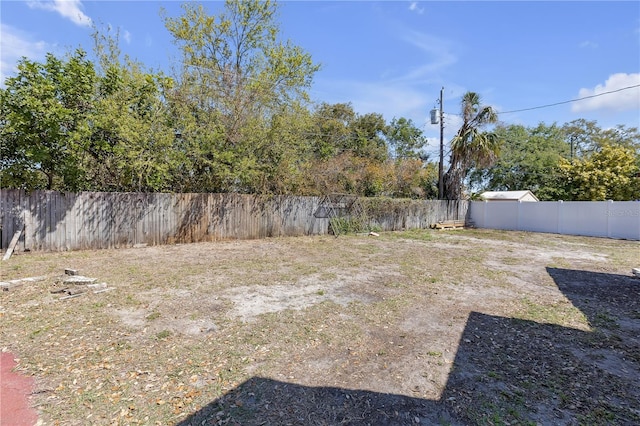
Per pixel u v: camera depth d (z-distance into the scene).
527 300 4.88
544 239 12.59
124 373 2.66
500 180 26.39
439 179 17.73
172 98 10.15
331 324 3.81
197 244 9.86
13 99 7.23
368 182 16.19
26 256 7.35
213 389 2.47
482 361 2.99
